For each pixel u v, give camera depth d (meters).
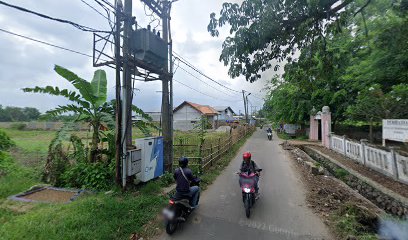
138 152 6.45
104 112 8.07
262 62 5.82
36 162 10.00
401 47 6.46
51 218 4.43
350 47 12.41
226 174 9.09
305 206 5.65
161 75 7.96
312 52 5.92
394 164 6.95
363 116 14.01
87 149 8.11
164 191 6.46
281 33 5.23
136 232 4.25
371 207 5.41
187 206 4.59
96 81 8.10
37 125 36.34
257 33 4.86
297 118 23.55
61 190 6.31
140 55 6.46
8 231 3.93
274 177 8.52
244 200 5.28
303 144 17.66
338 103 17.73
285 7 4.67
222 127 40.34
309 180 8.01
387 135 8.55
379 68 10.85
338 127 19.75
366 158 8.88
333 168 9.94
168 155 8.21
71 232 3.94
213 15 5.03
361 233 4.22
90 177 6.46
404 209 5.14
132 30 6.44
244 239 4.14
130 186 6.42
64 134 7.34
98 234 3.92
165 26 8.15
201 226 4.64
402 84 11.25
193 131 29.36
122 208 4.96
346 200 5.93
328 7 4.60
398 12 5.34
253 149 16.50
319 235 4.27
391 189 6.12
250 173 5.66
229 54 5.23
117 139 6.18
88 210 4.77
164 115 8.23
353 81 14.80
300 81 6.84
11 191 6.15
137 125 8.84
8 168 8.05
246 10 4.68
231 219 4.96
